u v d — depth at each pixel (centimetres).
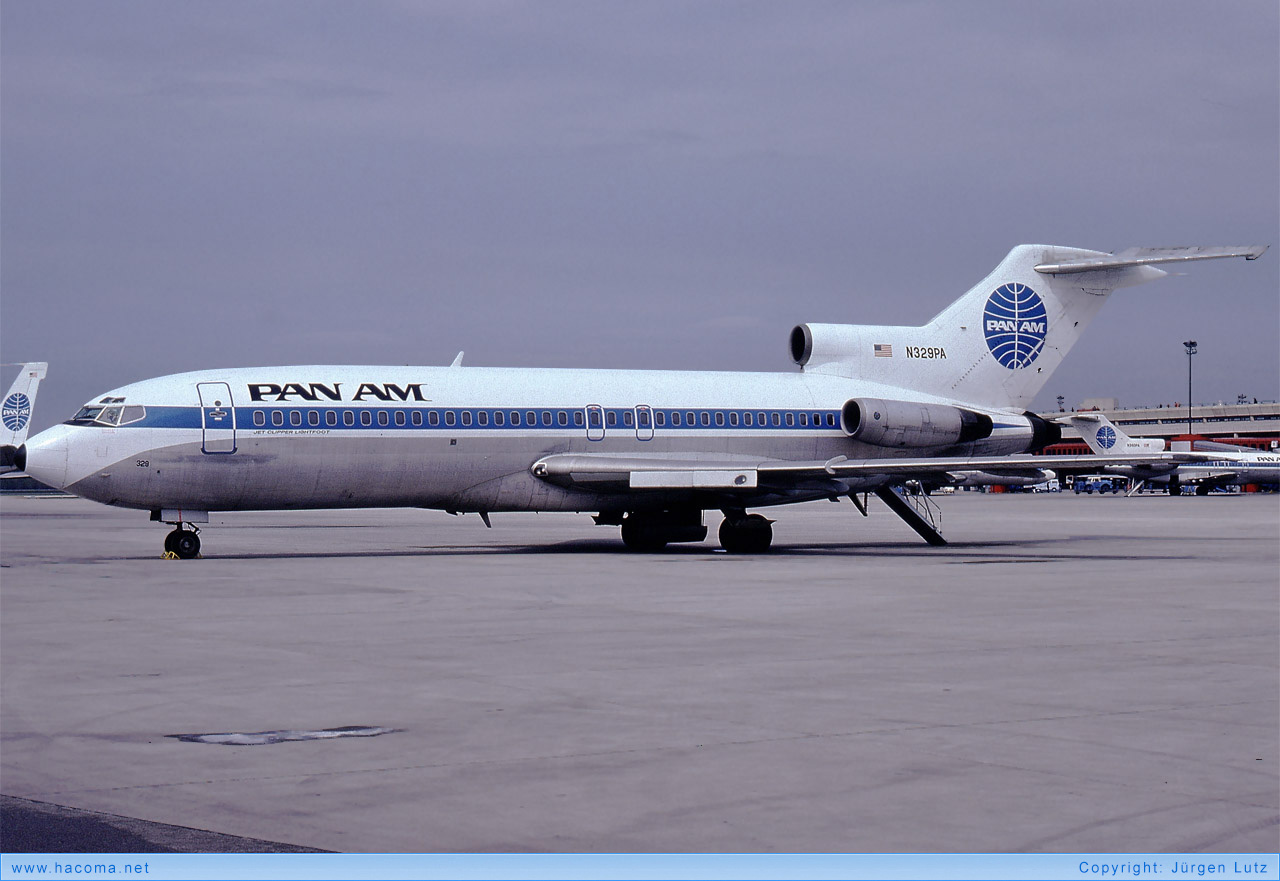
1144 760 2094
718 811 1817
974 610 4212
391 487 6762
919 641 3472
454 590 4891
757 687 2759
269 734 2305
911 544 8200
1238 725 2361
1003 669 2997
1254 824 1748
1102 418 13662
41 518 13912
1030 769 2038
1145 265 8256
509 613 4128
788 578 5434
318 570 5866
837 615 4075
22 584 5122
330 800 1880
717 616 4050
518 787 1942
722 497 7331
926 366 8162
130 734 2311
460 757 2128
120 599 4544
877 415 7612
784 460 7675
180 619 3956
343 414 6594
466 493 6950
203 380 6475
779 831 1728
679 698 2634
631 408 7306
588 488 7094
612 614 4100
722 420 7519
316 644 3416
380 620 3941
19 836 1716
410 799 1881
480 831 1734
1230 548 7612
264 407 6462
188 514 6650
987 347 8262
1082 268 8212
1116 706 2542
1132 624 3841
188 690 2736
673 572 5756
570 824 1761
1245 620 3941
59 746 2219
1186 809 1817
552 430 7088
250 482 6444
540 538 9194
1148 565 6188
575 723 2389
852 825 1753
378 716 2458
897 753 2145
